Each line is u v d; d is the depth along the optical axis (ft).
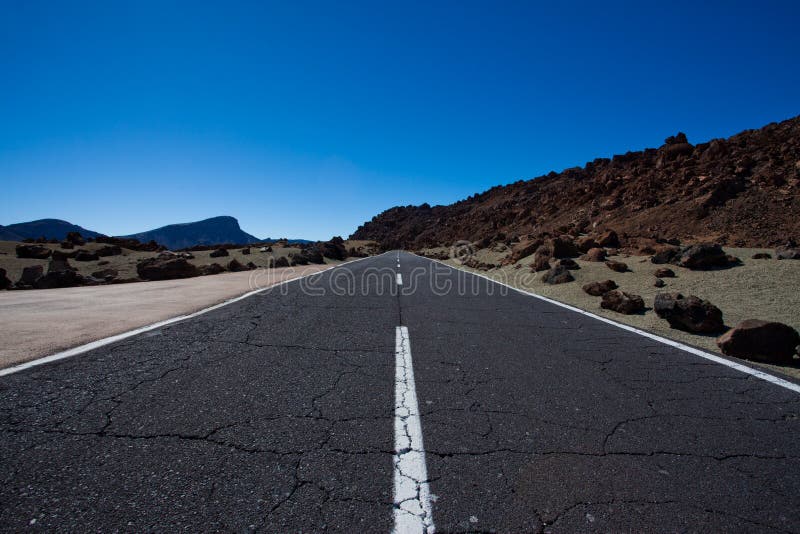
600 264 41.86
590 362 13.19
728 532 5.46
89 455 6.91
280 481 6.34
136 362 12.13
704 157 108.88
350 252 159.94
